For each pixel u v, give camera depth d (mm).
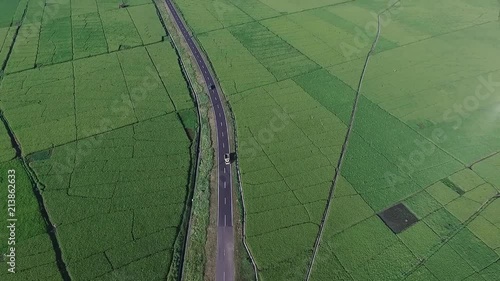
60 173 72812
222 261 59281
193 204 68062
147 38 121250
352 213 65750
